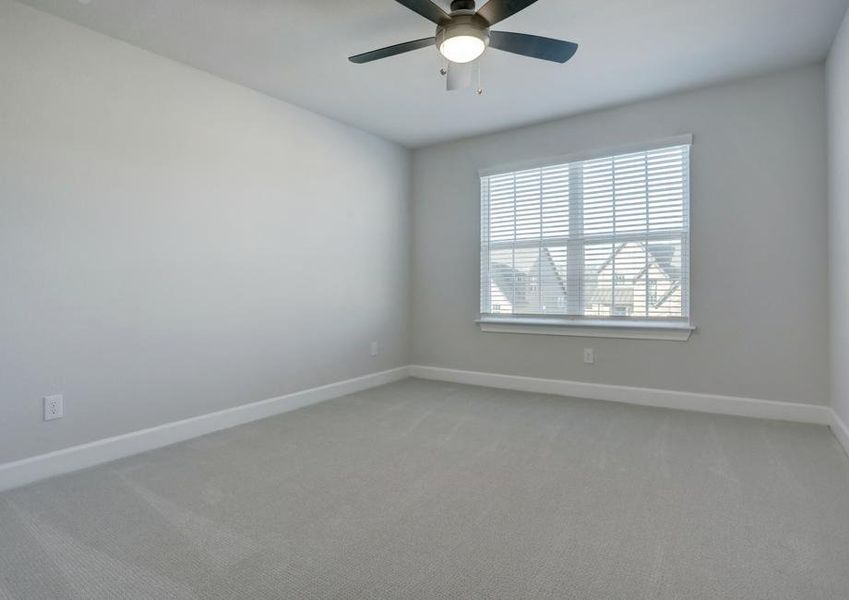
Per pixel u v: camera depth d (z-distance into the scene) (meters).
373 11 2.40
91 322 2.53
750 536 1.73
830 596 1.40
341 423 3.22
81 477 2.34
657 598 1.40
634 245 3.67
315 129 3.81
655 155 3.58
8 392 2.25
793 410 3.14
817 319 3.07
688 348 3.47
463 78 2.58
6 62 2.23
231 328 3.22
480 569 1.55
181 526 1.84
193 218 3.00
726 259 3.33
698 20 2.50
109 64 2.60
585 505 1.99
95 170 2.54
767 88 3.18
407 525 1.84
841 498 2.03
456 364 4.57
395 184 4.63
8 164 2.24
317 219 3.84
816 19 2.50
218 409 3.14
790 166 3.12
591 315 3.86
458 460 2.51
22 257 2.29
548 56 2.31
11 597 1.42
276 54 2.84
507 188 4.26
